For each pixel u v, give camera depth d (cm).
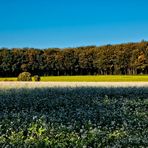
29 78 5928
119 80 6450
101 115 1527
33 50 12875
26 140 996
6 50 12406
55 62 12950
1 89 2742
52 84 3647
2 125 1223
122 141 1027
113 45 12750
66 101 2027
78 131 1172
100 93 2586
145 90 2858
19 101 2022
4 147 912
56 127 1184
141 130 1241
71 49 13150
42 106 1867
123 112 1650
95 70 13112
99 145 974
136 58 11969
